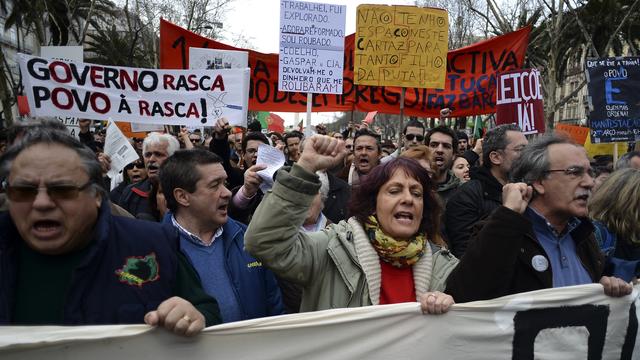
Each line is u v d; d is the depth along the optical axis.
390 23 5.77
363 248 2.28
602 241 3.01
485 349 2.18
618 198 2.85
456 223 3.84
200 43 7.05
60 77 5.28
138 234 1.98
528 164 2.51
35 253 1.85
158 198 3.63
